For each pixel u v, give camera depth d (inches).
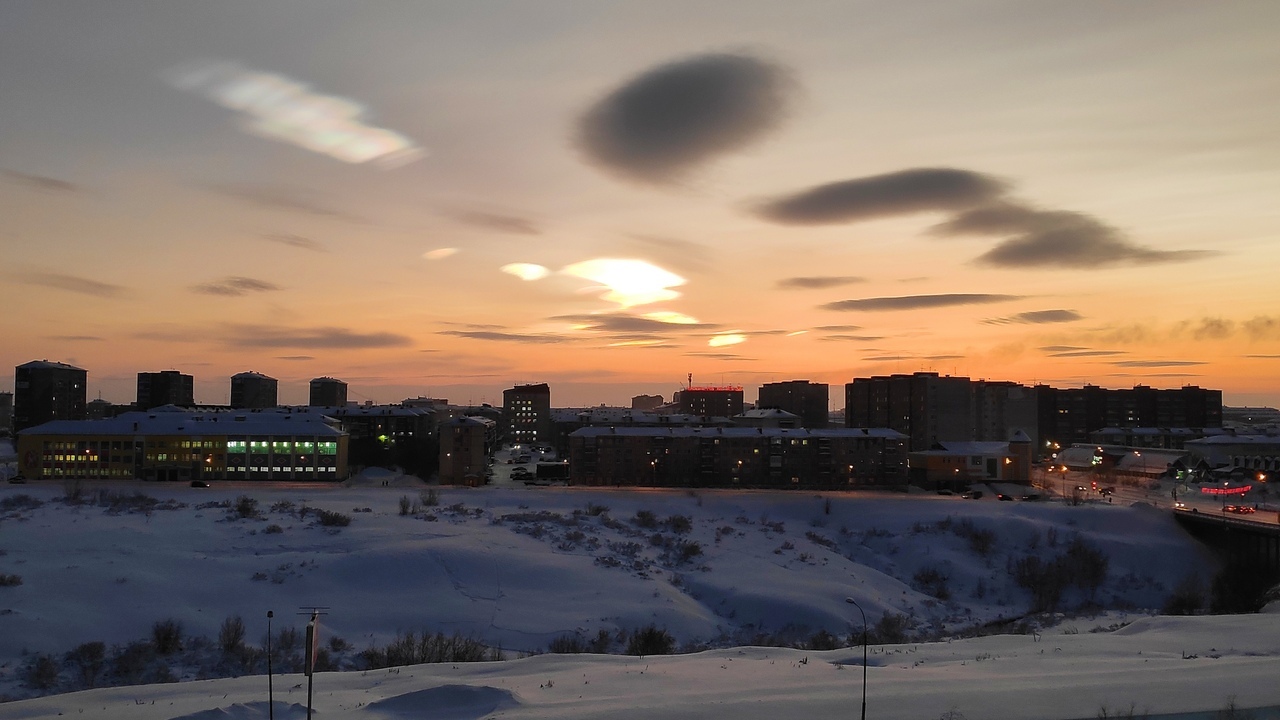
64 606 2320.4
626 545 3484.3
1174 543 4030.5
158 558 2802.7
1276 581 3563.0
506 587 2832.2
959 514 4256.9
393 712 1282.0
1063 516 4328.3
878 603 2997.0
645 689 1416.1
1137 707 1179.3
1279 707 1178.6
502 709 1257.4
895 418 7696.9
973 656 1765.5
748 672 1583.4
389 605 2615.7
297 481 5492.1
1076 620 2910.9
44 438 5319.9
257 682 1585.9
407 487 5054.1
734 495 4904.0
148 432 5378.9
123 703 1421.0
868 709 1187.3
